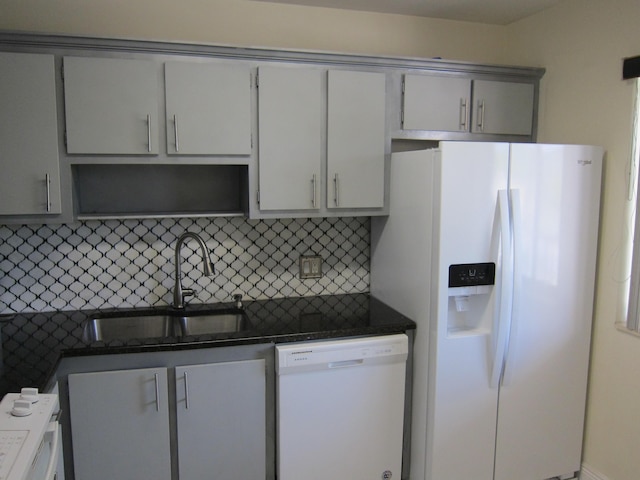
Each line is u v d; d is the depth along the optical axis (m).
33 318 2.34
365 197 2.43
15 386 1.60
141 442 2.00
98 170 2.43
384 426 2.28
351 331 2.17
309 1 2.56
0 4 2.28
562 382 2.37
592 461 2.47
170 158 2.17
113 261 2.48
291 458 2.16
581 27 2.44
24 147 2.02
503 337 2.18
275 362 2.11
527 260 2.20
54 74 2.02
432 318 2.16
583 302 2.35
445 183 2.05
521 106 2.65
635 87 2.19
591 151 2.25
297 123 2.29
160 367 1.99
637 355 2.23
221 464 2.10
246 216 2.37
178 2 2.46
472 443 2.25
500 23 2.93
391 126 2.44
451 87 2.50
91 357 1.92
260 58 2.22
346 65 2.34
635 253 2.19
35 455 1.20
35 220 2.08
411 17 2.80
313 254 2.76
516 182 2.15
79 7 2.35
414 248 2.29
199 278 2.61
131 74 2.08
